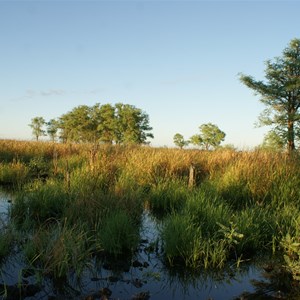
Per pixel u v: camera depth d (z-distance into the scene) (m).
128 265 4.94
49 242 4.91
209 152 15.66
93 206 6.62
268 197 8.18
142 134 55.97
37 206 7.30
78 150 18.67
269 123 29.08
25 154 17.08
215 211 6.31
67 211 6.52
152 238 6.12
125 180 8.99
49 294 4.03
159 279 4.55
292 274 4.73
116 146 16.66
